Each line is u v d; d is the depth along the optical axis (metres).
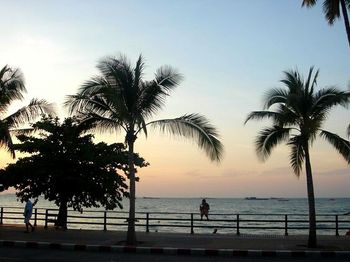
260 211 93.62
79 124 19.95
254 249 17.03
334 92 18.05
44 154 25.52
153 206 124.75
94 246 17.48
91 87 18.70
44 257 15.00
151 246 17.77
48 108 24.45
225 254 16.55
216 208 116.69
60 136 25.97
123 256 15.80
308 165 18.44
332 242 19.67
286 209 109.88
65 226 25.64
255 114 18.86
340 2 20.78
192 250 16.70
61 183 25.17
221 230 44.00
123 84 18.81
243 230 44.00
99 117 19.42
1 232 22.62
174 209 97.50
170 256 16.00
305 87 18.53
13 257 14.82
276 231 43.09
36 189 25.81
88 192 25.64
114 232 23.50
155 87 19.03
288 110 18.45
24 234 21.86
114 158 25.62
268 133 18.91
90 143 26.27
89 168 25.80
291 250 16.81
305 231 42.72
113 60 18.95
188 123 18.89
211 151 18.89
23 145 25.12
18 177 25.31
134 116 18.86
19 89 23.64
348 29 20.02
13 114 24.16
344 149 18.39
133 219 18.70
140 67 19.16
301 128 18.52
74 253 16.41
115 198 26.30
